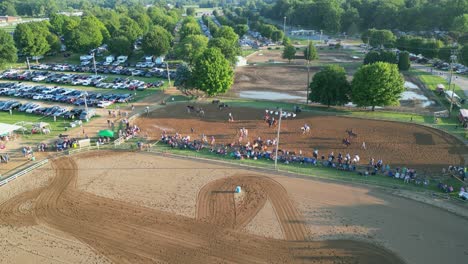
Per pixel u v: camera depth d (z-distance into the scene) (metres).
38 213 44.03
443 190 48.41
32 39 138.00
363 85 77.44
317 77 83.38
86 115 77.31
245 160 58.00
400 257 36.00
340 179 51.28
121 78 115.50
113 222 41.94
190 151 61.59
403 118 76.69
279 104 88.75
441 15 188.88
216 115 80.88
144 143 65.25
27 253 37.16
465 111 74.12
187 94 95.88
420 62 139.12
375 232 39.75
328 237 39.00
